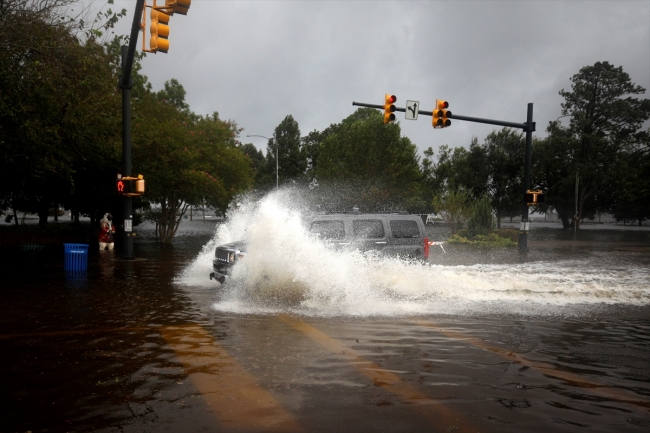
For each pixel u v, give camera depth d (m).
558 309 9.21
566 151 57.22
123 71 15.99
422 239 11.62
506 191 54.31
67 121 15.81
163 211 26.47
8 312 8.65
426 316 8.49
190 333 7.21
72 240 25.33
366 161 38.81
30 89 14.62
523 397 4.76
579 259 19.33
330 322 7.98
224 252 11.05
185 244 25.53
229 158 27.19
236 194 27.66
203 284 11.91
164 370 5.52
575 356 6.19
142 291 10.91
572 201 57.75
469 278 12.09
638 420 4.24
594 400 4.70
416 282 11.10
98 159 19.52
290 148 62.22
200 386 5.00
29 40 14.51
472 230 28.69
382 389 4.93
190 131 26.50
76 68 16.05
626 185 59.34
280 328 7.55
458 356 6.13
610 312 9.00
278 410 4.39
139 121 23.41
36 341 6.73
